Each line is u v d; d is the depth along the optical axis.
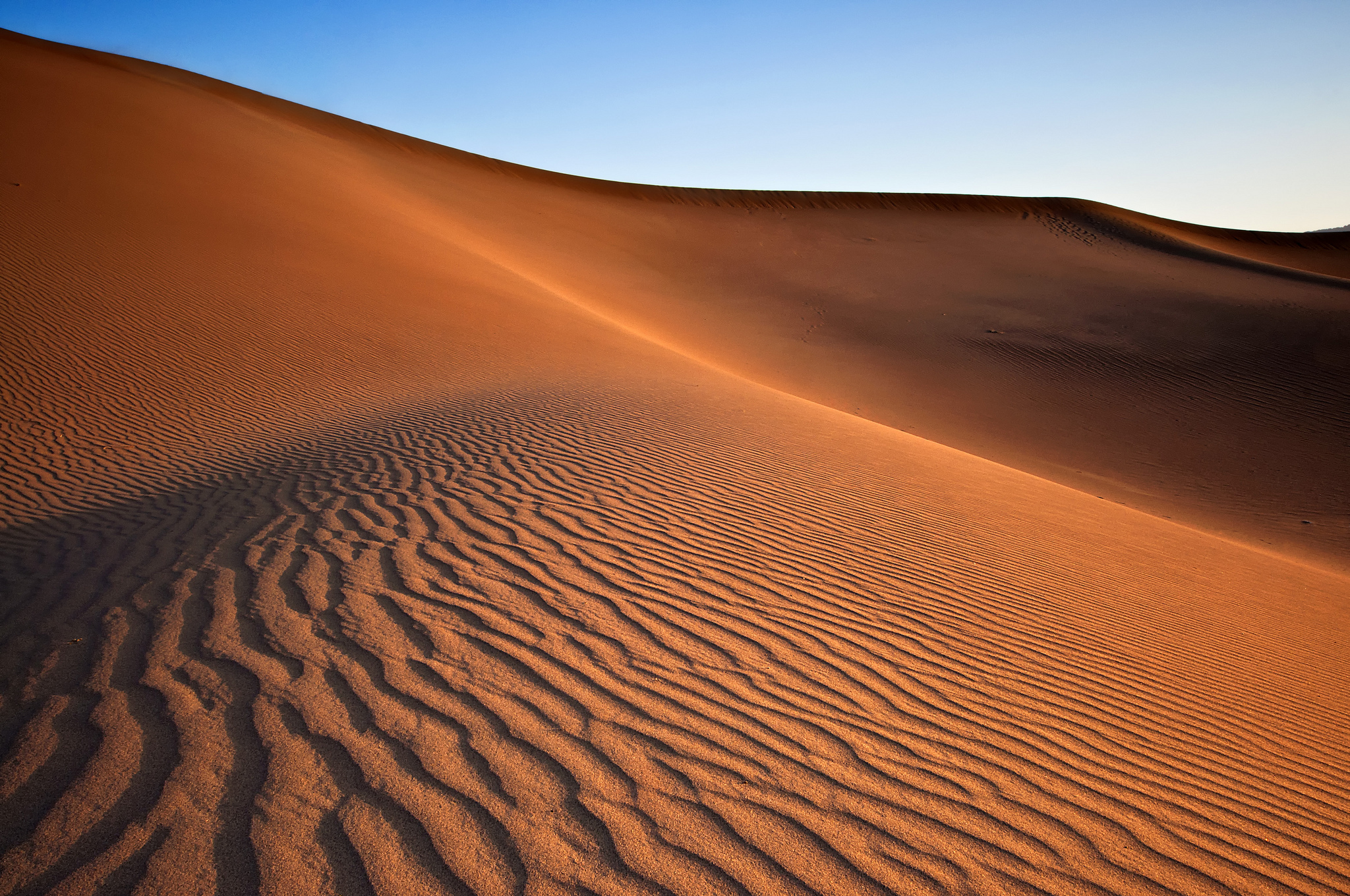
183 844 2.21
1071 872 2.46
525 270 26.06
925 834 2.54
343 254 18.89
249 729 2.74
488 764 2.64
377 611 3.71
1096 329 24.02
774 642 3.78
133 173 20.36
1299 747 3.66
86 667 3.16
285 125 41.16
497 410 8.91
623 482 6.19
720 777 2.70
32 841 2.19
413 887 2.11
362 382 11.71
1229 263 35.41
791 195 54.19
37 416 9.32
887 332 25.80
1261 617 5.68
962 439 17.30
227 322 13.66
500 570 4.29
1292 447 16.33
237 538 4.77
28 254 14.48
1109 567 6.02
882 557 5.21
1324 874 2.67
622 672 3.34
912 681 3.58
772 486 6.57
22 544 5.18
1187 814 2.90
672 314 27.09
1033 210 53.62
